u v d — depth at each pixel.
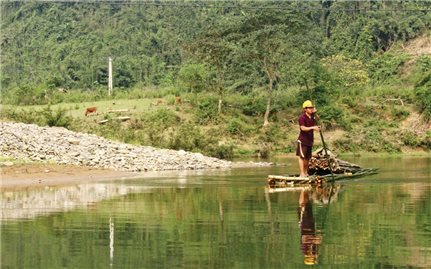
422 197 15.05
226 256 8.74
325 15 74.19
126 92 57.06
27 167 21.64
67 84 68.12
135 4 81.25
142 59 70.81
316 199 14.73
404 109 50.41
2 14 85.06
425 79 51.09
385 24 71.38
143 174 22.69
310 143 18.52
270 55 49.59
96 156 25.59
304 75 48.72
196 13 79.31
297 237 10.02
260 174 22.89
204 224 11.22
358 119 49.06
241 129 46.28
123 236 10.12
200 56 51.00
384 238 9.94
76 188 17.41
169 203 14.04
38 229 10.73
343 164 22.77
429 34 71.06
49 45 76.31
